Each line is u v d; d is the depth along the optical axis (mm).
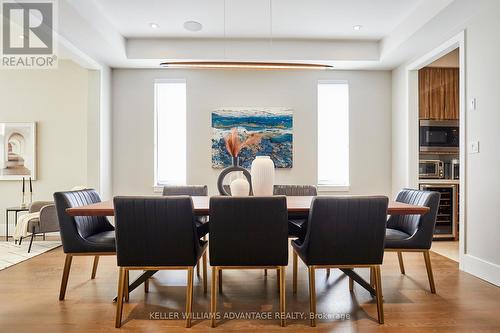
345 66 4414
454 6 2744
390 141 4629
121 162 4488
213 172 4508
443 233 4324
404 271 2895
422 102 4266
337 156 4652
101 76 4152
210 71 4527
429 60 3814
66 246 2250
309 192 3303
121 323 1938
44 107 4723
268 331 1846
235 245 1917
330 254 1930
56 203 2238
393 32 3803
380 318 1931
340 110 4656
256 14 3449
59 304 2213
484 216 2752
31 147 4695
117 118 4488
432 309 2125
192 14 3434
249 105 4539
